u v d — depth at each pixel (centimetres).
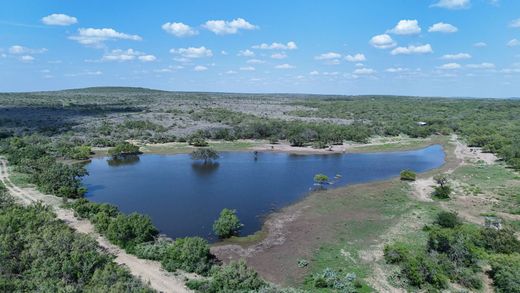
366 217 8206
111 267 4962
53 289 4366
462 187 10462
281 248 6688
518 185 10512
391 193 10069
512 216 8112
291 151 16325
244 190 10594
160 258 5912
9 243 5306
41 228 5941
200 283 5109
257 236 7294
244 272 5200
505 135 17600
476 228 7125
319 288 5262
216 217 8406
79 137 17062
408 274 5366
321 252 6456
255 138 18512
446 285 5275
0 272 4816
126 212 8688
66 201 8619
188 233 7488
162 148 16275
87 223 7381
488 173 12025
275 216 8481
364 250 6488
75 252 5116
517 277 4997
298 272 5769
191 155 14475
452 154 15638
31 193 9300
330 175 12356
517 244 6172
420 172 12731
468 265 5747
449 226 7281
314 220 8119
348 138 18512
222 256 6366
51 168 10194
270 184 11238
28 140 15425
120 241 6350
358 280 5425
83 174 10731
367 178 11988
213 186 11000
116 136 17700
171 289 5022
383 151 16650
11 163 12300
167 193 10262
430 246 6209
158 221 8150
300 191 10512
